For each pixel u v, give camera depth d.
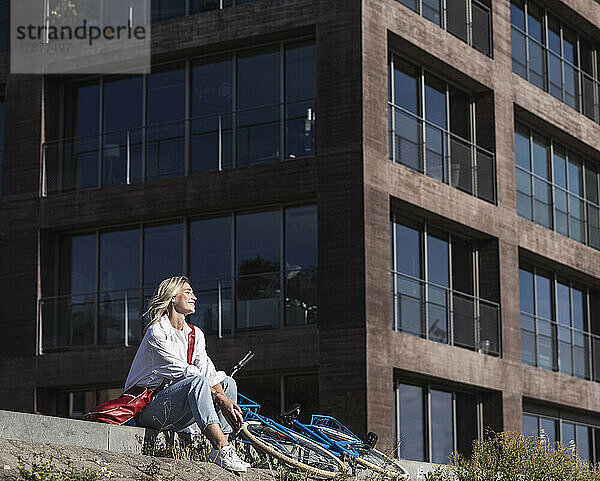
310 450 12.19
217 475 9.49
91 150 25.58
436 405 24.34
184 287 10.80
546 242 28.23
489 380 25.22
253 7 23.78
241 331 23.36
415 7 25.20
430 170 25.16
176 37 24.55
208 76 24.81
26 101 25.83
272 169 23.03
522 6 29.75
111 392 24.44
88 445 9.98
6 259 25.39
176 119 25.00
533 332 28.22
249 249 23.62
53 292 25.36
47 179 25.61
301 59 23.88
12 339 25.02
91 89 25.95
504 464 14.05
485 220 25.89
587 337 30.53
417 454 23.61
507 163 27.06
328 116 22.67
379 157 22.64
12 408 24.72
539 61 29.98
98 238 25.16
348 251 22.02
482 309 26.00
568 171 30.89
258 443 10.77
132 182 25.06
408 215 24.27
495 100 26.91
